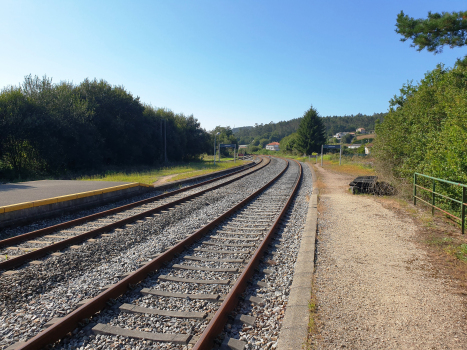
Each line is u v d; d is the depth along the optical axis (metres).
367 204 11.71
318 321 3.77
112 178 19.55
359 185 14.64
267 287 4.81
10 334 3.57
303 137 76.50
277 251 6.45
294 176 24.41
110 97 33.84
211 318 3.88
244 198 13.45
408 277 5.07
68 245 6.77
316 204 11.50
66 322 3.57
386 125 16.20
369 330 3.58
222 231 7.95
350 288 4.68
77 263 5.78
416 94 13.78
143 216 9.57
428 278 5.02
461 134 8.38
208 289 4.73
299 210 10.79
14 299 4.43
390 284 4.81
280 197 13.77
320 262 5.79
